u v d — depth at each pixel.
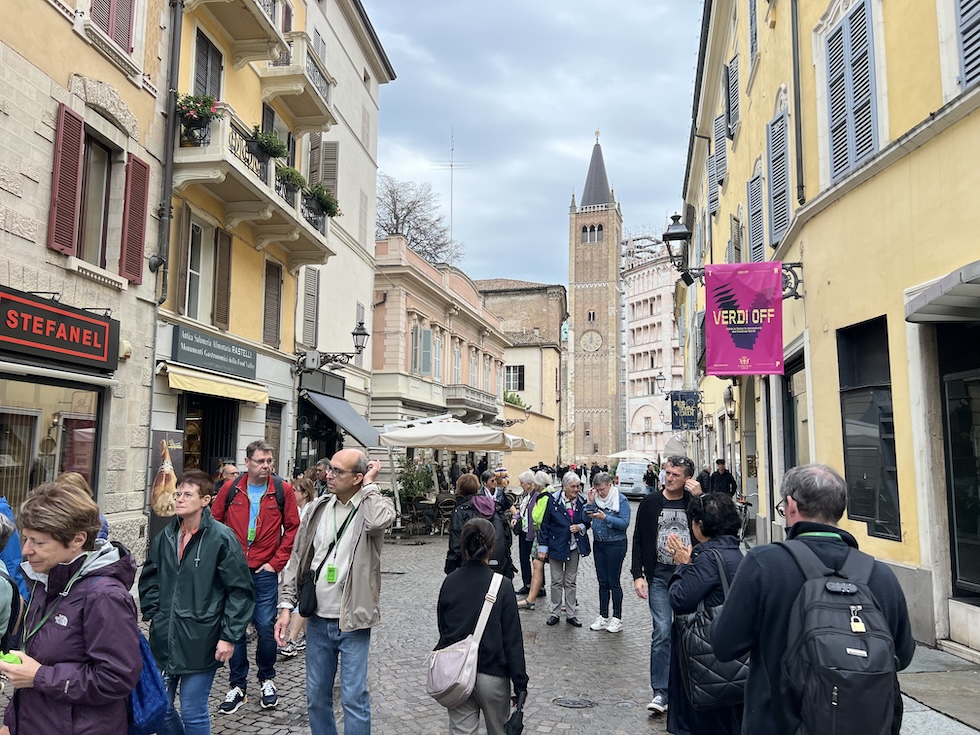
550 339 68.88
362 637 4.51
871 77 8.46
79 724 2.78
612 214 103.56
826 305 9.75
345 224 22.83
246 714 5.75
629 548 17.62
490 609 4.01
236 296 15.23
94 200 10.75
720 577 3.72
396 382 27.69
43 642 2.82
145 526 11.57
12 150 8.66
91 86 10.15
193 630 4.19
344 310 22.91
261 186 13.84
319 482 10.02
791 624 2.50
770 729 2.62
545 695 6.27
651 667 5.89
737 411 18.64
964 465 7.13
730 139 18.20
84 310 9.80
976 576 6.93
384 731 5.43
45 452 9.48
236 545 4.40
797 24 11.08
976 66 6.61
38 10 9.12
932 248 7.25
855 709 2.22
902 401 7.78
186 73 13.07
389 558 15.41
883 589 2.57
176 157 12.48
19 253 8.82
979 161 6.53
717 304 10.30
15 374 8.87
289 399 18.05
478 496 7.89
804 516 2.80
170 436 12.20
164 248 12.11
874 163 8.20
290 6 18.06
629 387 97.12
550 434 62.44
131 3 11.25
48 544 2.82
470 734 3.99
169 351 12.52
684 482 5.98
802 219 10.57
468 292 38.84
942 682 5.87
